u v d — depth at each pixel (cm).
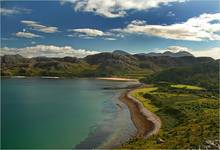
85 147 6794
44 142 7231
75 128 8831
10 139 7456
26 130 8512
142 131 8231
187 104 11794
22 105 13838
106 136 7819
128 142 7019
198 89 18088
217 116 8656
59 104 14325
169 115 10444
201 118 8575
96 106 13600
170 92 17325
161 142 6444
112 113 11506
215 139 5956
